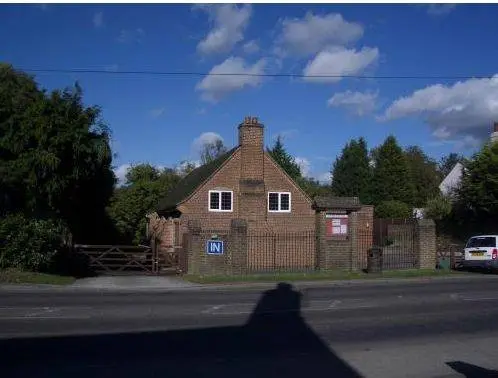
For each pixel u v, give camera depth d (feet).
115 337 33.81
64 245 78.84
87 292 61.16
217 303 51.21
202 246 81.15
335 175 224.53
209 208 96.89
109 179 92.38
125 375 25.12
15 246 69.05
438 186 241.35
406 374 26.09
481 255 87.20
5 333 34.63
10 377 24.52
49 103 70.33
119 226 153.99
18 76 81.15
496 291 62.59
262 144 99.81
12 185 71.15
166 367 26.71
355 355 29.86
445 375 26.04
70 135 69.72
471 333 36.55
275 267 93.76
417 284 72.74
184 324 39.01
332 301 53.16
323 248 88.99
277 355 29.66
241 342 32.99
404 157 217.56
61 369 25.95
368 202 214.07
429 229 92.53
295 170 198.49
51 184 70.85
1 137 70.23
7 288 61.46
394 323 40.40
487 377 25.82
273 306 49.26
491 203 127.54
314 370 26.55
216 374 25.59
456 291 62.69
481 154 131.75
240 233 82.02
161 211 114.93
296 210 100.01
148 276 80.02
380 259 84.79
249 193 97.81
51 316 41.63
